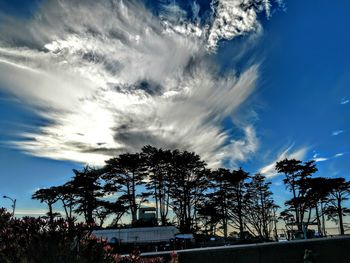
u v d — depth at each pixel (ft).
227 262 30.71
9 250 12.49
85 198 182.29
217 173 217.56
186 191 217.15
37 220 13.61
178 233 141.08
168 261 29.89
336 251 31.24
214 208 206.69
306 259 30.12
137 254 17.75
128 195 193.98
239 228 213.87
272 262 30.94
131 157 196.44
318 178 203.21
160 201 213.87
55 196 175.01
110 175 197.26
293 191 210.59
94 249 13.93
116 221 185.47
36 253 12.65
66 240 13.41
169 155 206.90
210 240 184.14
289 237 199.31
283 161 209.67
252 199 222.89
